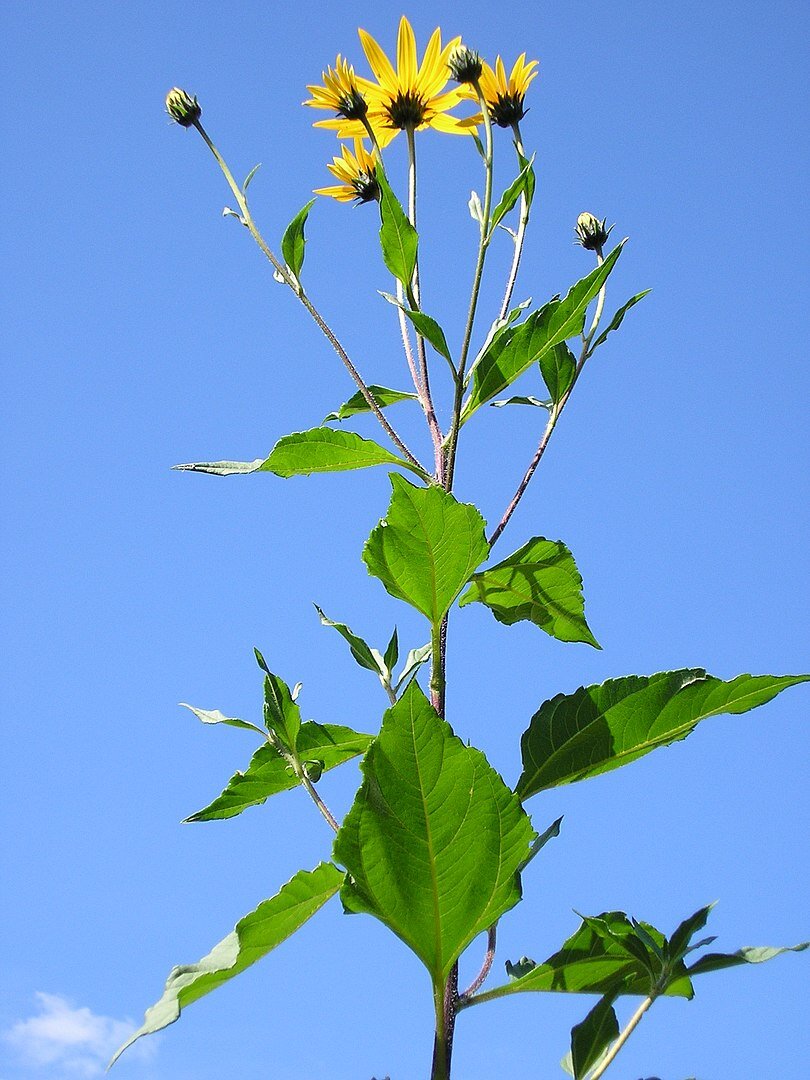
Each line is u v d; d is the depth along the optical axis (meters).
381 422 0.97
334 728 0.94
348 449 0.95
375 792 0.83
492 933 0.90
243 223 1.01
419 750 0.83
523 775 0.90
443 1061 0.85
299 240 0.99
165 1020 0.81
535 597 0.95
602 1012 0.90
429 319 0.93
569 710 0.90
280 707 0.91
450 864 0.84
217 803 0.95
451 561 0.88
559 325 0.94
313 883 0.85
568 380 0.99
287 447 0.94
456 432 0.95
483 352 0.95
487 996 0.88
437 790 0.83
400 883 0.84
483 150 1.05
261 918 0.84
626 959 0.90
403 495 0.86
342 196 1.06
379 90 1.04
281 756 0.95
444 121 1.05
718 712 0.90
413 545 0.88
